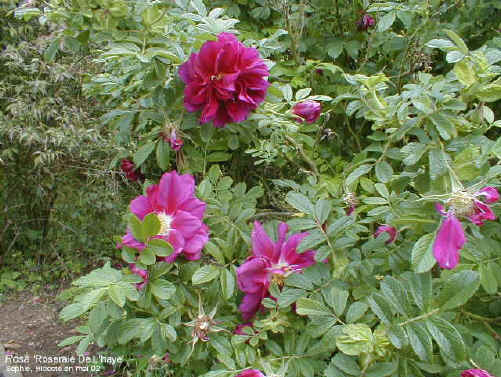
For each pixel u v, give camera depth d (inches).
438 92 21.7
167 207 22.1
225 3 40.8
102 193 67.6
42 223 77.0
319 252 21.9
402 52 40.6
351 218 22.1
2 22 65.4
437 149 20.8
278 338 24.4
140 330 21.5
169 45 24.7
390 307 18.3
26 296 68.2
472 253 19.9
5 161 68.2
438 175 20.1
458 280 17.6
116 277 20.4
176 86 25.2
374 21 40.6
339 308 20.2
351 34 41.9
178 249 20.9
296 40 39.9
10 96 66.9
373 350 18.4
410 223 20.6
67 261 73.9
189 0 26.7
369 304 19.8
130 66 27.4
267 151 31.1
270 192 37.7
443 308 17.7
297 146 32.3
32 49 65.3
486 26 41.9
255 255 22.8
